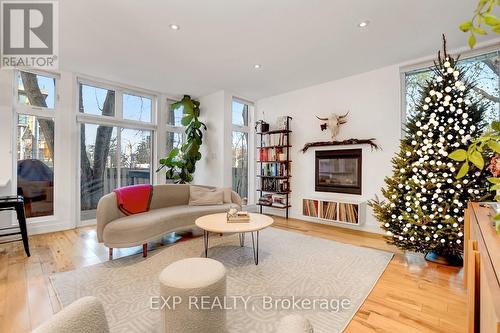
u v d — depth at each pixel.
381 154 3.81
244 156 5.75
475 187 2.26
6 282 2.17
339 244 3.21
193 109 5.06
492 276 0.80
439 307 1.83
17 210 2.73
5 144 3.38
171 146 5.37
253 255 2.82
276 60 3.53
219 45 3.08
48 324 0.66
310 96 4.71
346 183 4.21
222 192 3.92
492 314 0.69
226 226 2.46
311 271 2.40
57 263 2.57
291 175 4.98
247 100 5.59
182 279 1.42
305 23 2.62
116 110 4.50
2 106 3.37
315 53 3.31
